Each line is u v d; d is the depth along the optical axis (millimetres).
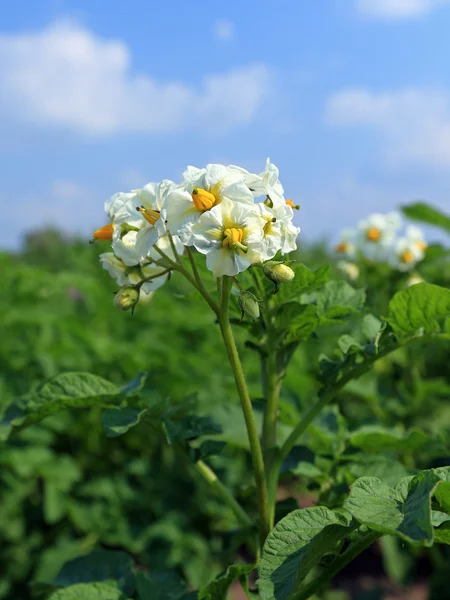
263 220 254
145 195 281
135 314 1214
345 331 516
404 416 697
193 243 252
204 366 981
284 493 883
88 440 917
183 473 883
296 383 720
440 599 649
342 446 384
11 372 918
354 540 270
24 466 785
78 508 807
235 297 319
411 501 203
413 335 310
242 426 388
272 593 205
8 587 750
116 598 294
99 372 950
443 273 856
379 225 785
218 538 847
